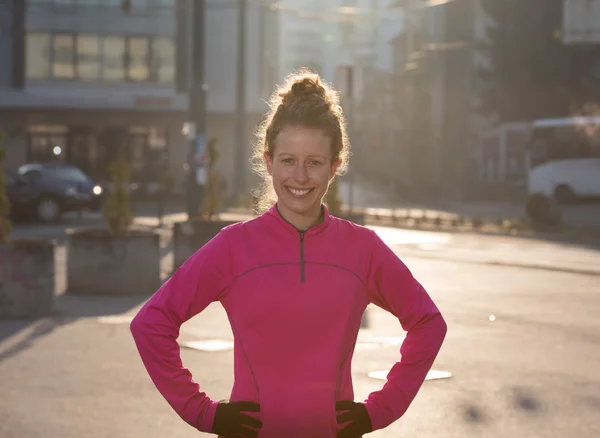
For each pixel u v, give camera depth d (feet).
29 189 106.52
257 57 185.26
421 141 207.82
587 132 148.87
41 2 177.27
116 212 50.26
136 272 48.96
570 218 112.68
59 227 99.66
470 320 38.73
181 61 181.68
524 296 46.39
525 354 31.48
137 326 9.73
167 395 9.69
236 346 9.87
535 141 152.76
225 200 133.39
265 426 9.59
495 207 148.66
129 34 180.04
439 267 59.82
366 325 37.47
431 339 10.12
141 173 177.88
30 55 177.17
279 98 9.86
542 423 22.94
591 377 27.96
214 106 178.60
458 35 192.95
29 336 34.50
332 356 9.66
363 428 9.75
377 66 307.17
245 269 9.70
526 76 172.76
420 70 209.15
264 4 184.65
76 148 176.96
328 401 9.62
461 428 22.47
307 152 9.60
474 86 188.55
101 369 28.55
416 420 23.13
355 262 9.92
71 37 178.19
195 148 88.48
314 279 9.68
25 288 39.52
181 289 9.77
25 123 175.01
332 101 9.83
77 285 48.88
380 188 208.23
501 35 174.29
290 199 9.69
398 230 97.81
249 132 181.88
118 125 177.68
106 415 23.29
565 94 171.22
